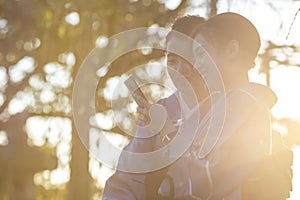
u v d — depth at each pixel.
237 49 2.68
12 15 11.15
